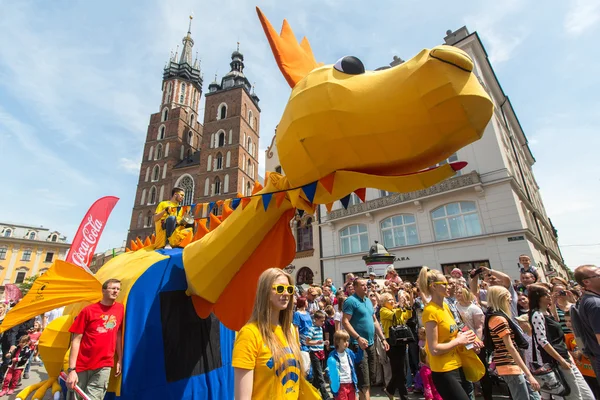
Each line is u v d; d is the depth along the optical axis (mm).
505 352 3125
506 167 13492
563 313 4082
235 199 2801
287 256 2758
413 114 1499
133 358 2709
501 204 13250
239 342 1587
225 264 2768
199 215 3404
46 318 9500
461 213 14320
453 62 1428
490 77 18875
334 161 1846
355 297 4277
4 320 2693
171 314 2953
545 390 3119
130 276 3096
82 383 2756
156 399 2686
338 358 3949
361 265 17062
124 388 2604
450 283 4680
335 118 1731
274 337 1652
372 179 1781
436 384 2650
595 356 2430
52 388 3443
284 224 2699
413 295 5863
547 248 17828
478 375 2693
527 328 3930
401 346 4375
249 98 40500
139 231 37438
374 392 5230
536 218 18844
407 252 15391
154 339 2814
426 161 1635
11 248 48656
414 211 15711
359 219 17688
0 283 46344
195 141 46156
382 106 1577
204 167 36125
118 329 2934
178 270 3117
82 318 2846
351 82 1761
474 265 13508
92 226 4945
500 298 3279
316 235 19562
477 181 13734
